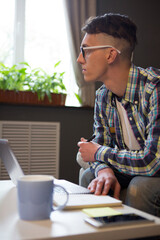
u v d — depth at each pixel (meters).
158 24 3.73
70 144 3.29
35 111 3.15
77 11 3.26
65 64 3.44
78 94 3.31
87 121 3.38
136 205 1.14
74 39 3.25
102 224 0.67
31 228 0.66
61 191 1.03
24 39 3.32
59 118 3.25
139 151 1.22
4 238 0.59
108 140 1.55
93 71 1.37
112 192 1.20
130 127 1.41
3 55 3.26
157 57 3.71
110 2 3.52
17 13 3.29
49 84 3.11
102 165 1.29
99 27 1.36
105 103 1.53
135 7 3.63
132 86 1.35
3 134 2.94
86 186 1.47
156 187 1.13
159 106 1.23
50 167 3.10
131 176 1.45
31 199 0.71
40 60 3.37
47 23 3.40
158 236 0.72
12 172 1.12
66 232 0.63
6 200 0.91
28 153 3.02
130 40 1.38
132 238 0.67
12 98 3.00
